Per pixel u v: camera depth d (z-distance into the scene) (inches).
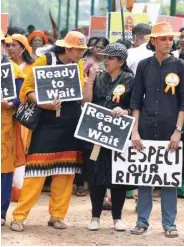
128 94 359.9
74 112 363.9
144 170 354.3
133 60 427.5
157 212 421.1
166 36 344.5
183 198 468.4
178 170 353.4
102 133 355.3
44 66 354.6
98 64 440.5
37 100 351.9
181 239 355.6
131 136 354.9
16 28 467.5
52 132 359.6
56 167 365.1
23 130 410.9
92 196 368.2
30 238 348.5
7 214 399.9
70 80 356.2
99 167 359.9
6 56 392.2
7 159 367.6
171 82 348.5
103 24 580.1
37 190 362.9
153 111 350.9
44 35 521.3
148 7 529.7
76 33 357.4
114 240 350.3
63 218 373.1
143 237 357.7
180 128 349.4
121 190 365.7
